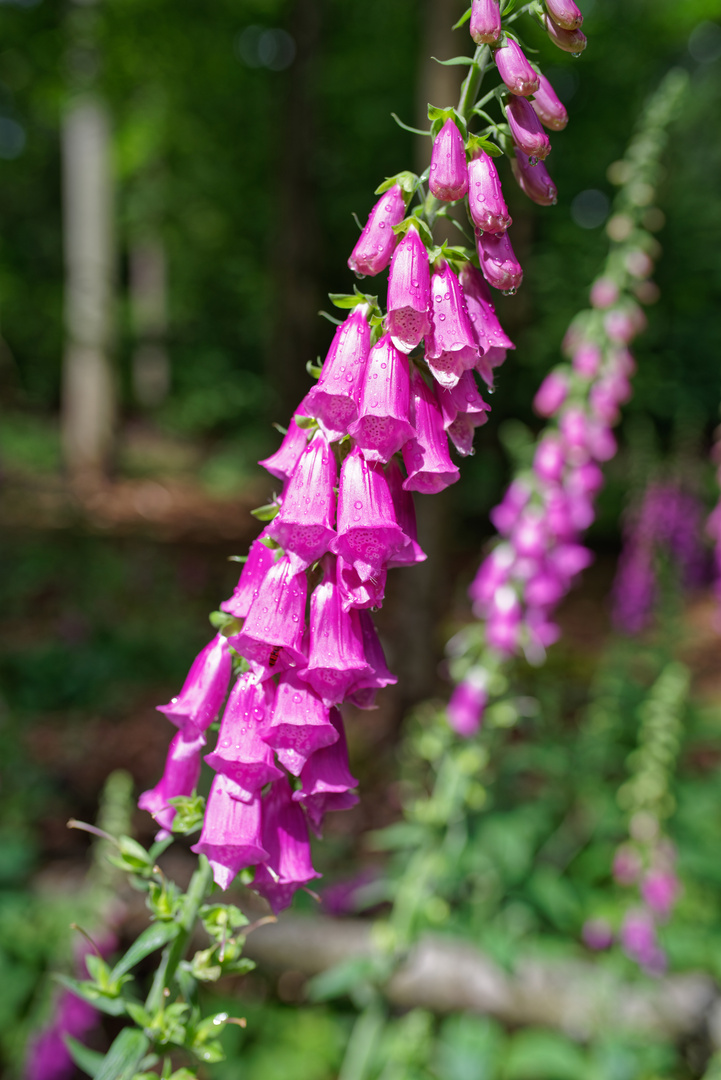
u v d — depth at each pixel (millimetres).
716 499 11258
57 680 7723
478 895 3822
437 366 1220
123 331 22734
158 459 22562
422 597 6570
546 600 3463
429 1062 3488
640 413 15992
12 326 24641
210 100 15484
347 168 15828
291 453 1327
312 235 11430
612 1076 3369
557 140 15305
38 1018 3262
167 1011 1331
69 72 13320
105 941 3275
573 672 8477
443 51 5887
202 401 25188
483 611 3441
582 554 3699
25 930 3781
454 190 1172
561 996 3701
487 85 8906
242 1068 3482
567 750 5156
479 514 16109
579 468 3621
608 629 10781
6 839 4344
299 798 1289
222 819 1260
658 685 3646
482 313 1303
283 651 1259
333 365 1219
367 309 1253
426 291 1177
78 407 19000
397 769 6172
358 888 4250
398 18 13727
